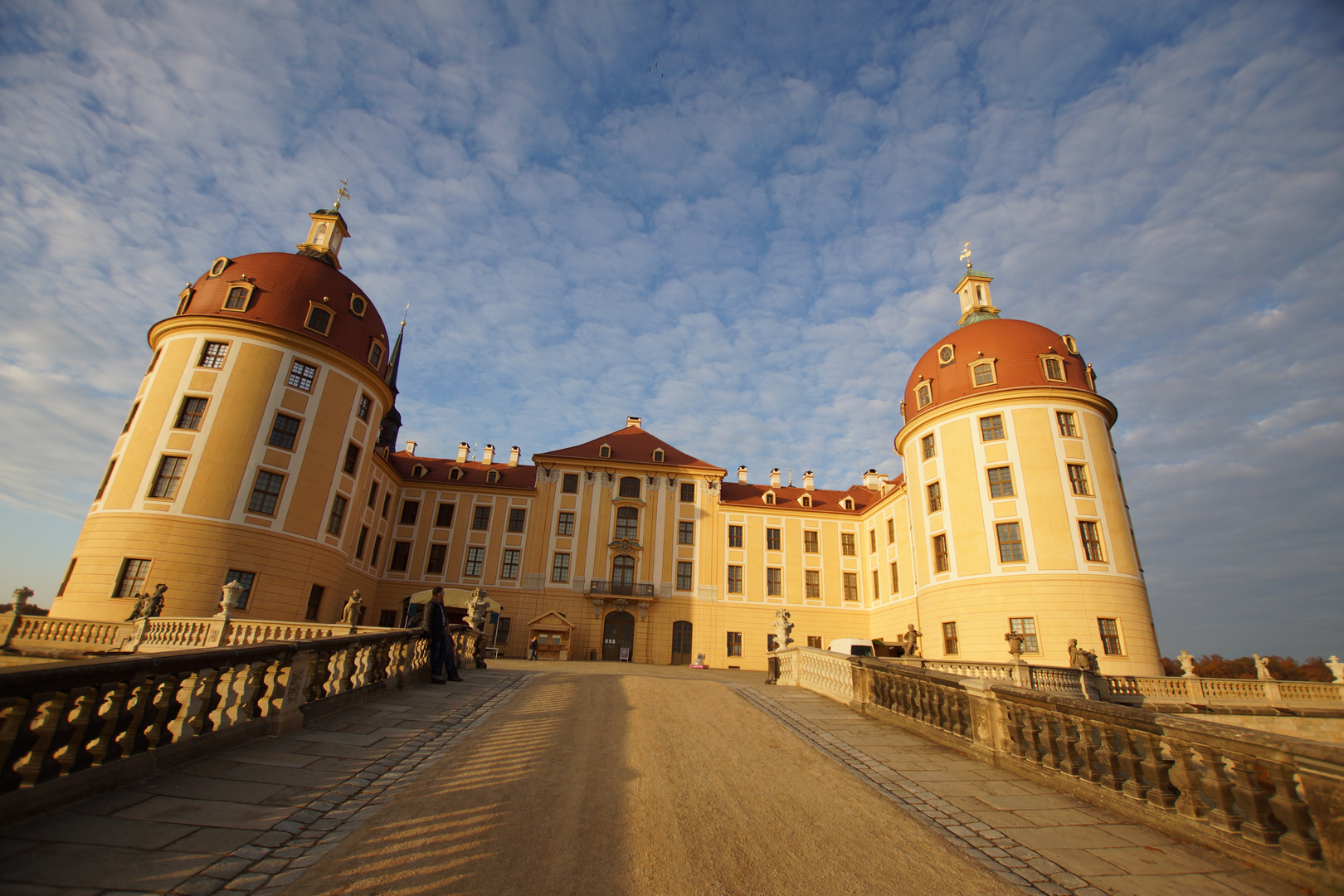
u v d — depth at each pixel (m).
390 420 47.16
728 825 6.29
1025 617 29.61
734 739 9.98
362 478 33.53
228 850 4.95
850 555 47.62
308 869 4.75
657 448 49.09
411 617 17.52
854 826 6.48
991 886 5.22
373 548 41.50
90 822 5.12
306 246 36.34
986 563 31.27
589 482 46.47
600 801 6.70
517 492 46.31
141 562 25.80
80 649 21.80
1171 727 6.65
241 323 29.00
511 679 15.48
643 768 8.04
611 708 11.87
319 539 29.73
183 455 27.12
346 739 8.62
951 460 33.94
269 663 8.77
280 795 6.25
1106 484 31.36
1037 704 8.62
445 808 6.25
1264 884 5.40
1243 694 26.03
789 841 5.96
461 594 36.62
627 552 44.88
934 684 10.97
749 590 45.66
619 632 43.59
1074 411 32.34
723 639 44.31
